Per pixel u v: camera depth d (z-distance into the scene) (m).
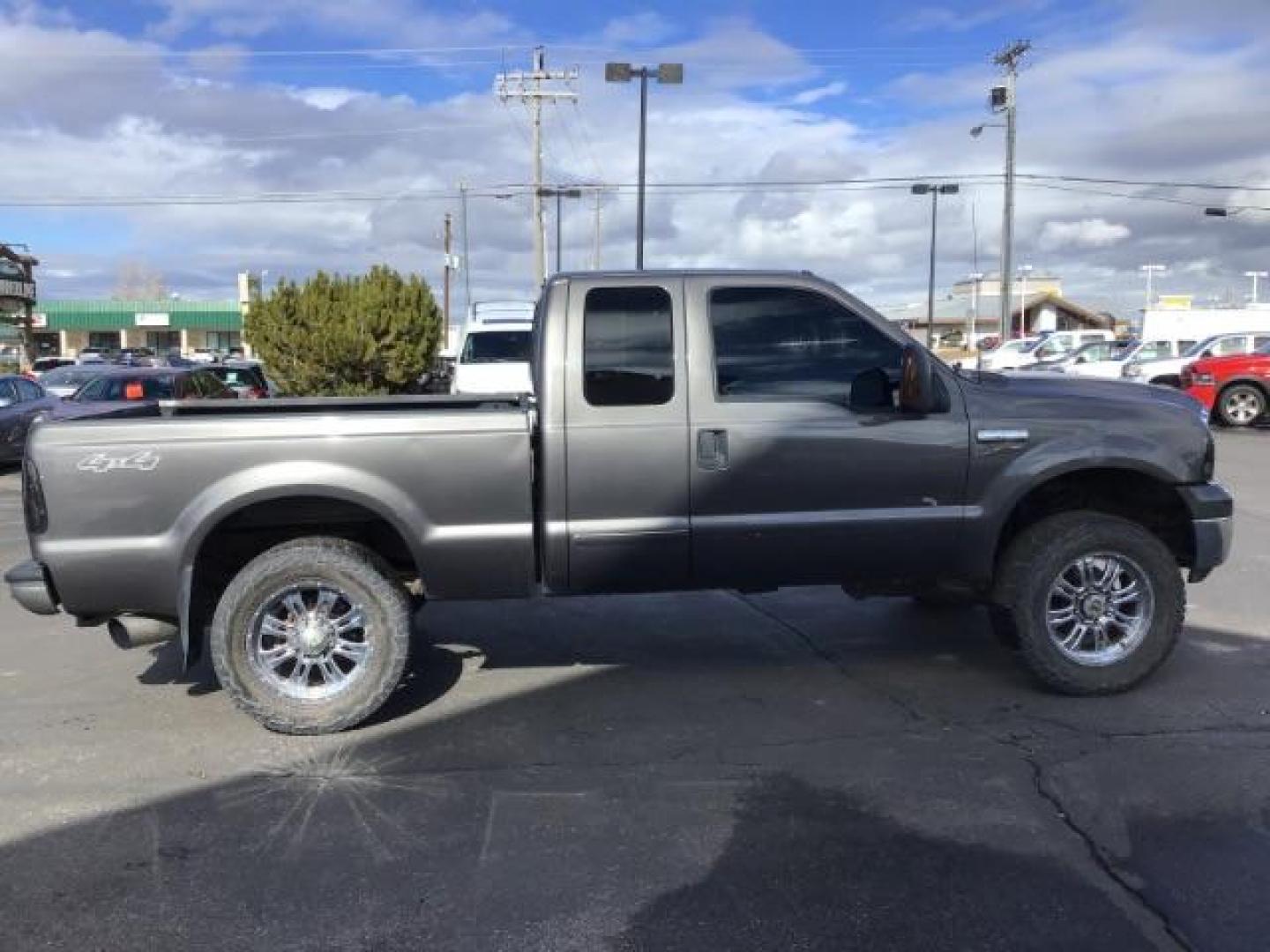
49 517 4.70
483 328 18.59
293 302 18.89
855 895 3.50
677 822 4.04
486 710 5.25
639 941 3.26
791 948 3.21
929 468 5.14
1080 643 5.32
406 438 4.84
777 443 5.04
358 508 5.06
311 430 4.80
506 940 3.28
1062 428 5.21
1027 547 5.26
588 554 5.02
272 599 4.89
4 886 3.62
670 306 5.05
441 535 4.89
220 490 4.75
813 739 4.83
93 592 4.76
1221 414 21.22
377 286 19.02
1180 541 5.59
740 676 5.72
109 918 3.42
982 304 85.25
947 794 4.23
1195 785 4.28
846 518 5.11
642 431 4.98
